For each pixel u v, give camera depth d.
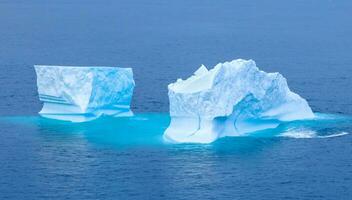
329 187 141.88
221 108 161.88
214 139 164.25
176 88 165.00
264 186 141.88
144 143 166.38
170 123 173.75
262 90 168.75
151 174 148.12
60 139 171.38
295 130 174.38
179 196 136.88
